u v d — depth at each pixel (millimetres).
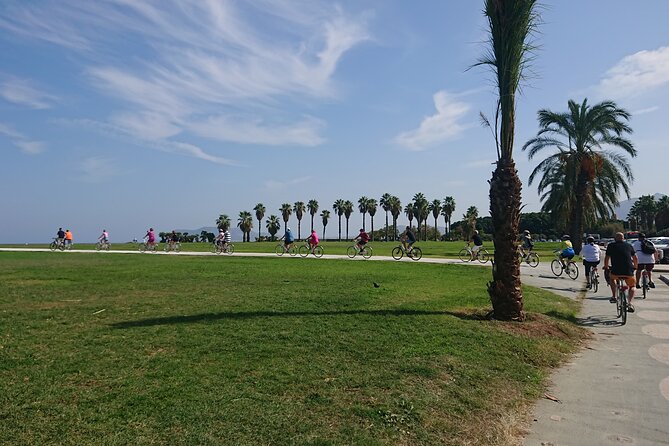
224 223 110188
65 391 5613
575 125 37531
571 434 5379
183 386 5809
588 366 7969
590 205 39125
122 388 5715
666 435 5340
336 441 4605
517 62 10516
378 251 45062
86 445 4344
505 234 10398
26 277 18312
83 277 18328
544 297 15109
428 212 137750
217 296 13211
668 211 105062
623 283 11648
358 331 8766
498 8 10469
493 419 5512
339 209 141500
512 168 10484
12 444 4340
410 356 7254
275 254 36344
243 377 6180
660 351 8883
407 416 5234
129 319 9883
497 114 10664
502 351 8016
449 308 11531
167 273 20000
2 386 5770
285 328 8945
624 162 37875
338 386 5969
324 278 18078
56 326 9195
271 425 4836
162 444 4402
